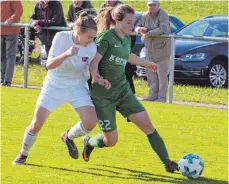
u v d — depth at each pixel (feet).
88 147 36.27
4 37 65.82
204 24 73.92
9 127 45.29
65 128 45.91
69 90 33.91
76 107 33.94
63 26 64.54
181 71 71.31
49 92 33.96
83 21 32.55
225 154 39.99
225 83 71.41
